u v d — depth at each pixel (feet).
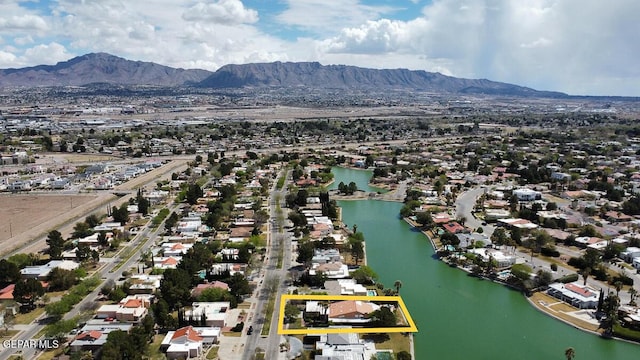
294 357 442.50
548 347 474.08
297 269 647.15
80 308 535.60
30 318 514.68
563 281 614.75
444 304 564.71
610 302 519.60
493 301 576.20
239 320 508.53
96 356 432.66
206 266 646.33
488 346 473.67
